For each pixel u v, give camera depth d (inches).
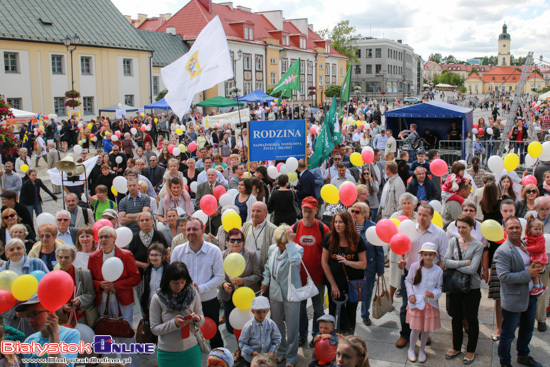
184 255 215.6
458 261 213.5
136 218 297.3
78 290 203.2
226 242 257.1
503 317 206.8
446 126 796.0
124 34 1535.4
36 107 1266.0
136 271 213.3
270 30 2362.2
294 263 209.9
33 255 240.4
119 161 520.7
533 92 3302.2
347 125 887.1
